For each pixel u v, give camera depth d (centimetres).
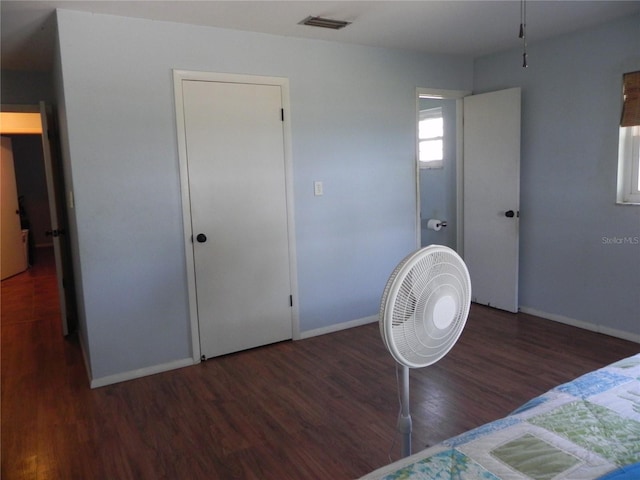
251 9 290
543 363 319
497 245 432
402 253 428
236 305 351
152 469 218
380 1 285
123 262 308
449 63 435
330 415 261
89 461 226
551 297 405
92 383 304
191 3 277
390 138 410
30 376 324
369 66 392
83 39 285
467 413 259
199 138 325
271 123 352
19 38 318
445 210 506
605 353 331
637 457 106
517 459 107
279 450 229
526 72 404
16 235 682
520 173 417
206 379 311
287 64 354
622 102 340
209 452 230
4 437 248
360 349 357
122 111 299
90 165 293
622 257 352
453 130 482
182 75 316
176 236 324
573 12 318
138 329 316
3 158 654
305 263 379
